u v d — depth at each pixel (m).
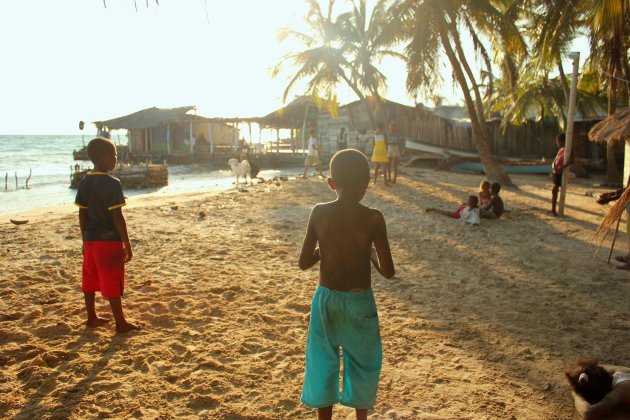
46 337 4.17
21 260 6.59
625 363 3.86
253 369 3.68
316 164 18.19
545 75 22.61
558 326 4.61
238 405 3.19
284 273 6.23
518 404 3.27
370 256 2.68
